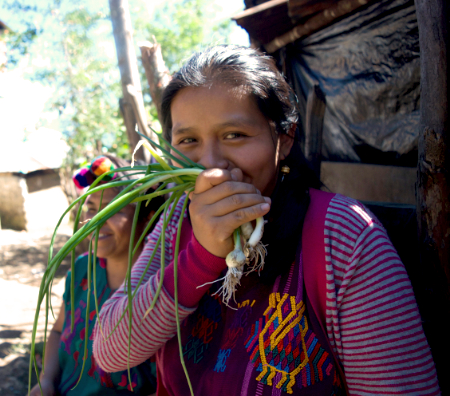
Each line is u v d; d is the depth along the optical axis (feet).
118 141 39.91
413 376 2.61
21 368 12.28
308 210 3.06
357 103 9.50
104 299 5.75
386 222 5.57
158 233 4.01
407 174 8.05
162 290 3.16
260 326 3.01
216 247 2.81
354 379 2.80
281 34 10.34
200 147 3.13
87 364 5.40
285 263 3.03
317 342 2.84
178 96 3.13
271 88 3.09
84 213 6.43
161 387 3.69
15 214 45.96
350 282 2.76
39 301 2.64
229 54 3.08
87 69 34.32
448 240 4.14
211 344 3.31
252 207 2.61
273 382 2.82
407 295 2.71
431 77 4.15
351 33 9.31
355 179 9.60
